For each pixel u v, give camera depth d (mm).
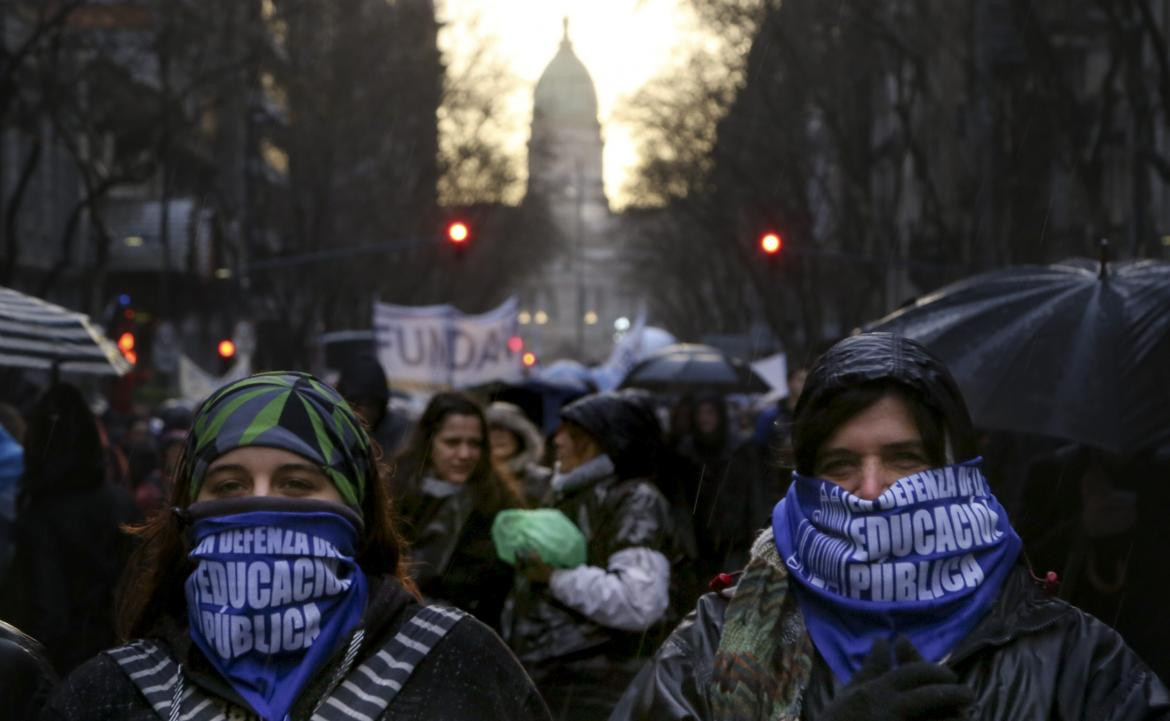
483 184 53906
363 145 43938
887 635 2738
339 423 2891
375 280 49031
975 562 2771
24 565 6551
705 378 19562
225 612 2707
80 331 7277
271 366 43125
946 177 40812
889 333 2910
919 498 2738
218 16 31453
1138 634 5992
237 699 2688
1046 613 2754
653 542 5676
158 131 35031
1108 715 2664
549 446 9211
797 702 2762
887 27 29766
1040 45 23203
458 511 6020
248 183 39125
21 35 32188
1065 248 31406
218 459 2820
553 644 5637
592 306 153875
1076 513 6219
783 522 2908
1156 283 6070
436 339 20578
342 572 2842
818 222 51031
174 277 46188
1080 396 5855
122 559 6633
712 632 2916
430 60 43250
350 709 2707
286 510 2734
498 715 2783
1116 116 32250
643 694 2871
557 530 5555
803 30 34719
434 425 6137
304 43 39562
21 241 39062
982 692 2689
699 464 6086
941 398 2818
